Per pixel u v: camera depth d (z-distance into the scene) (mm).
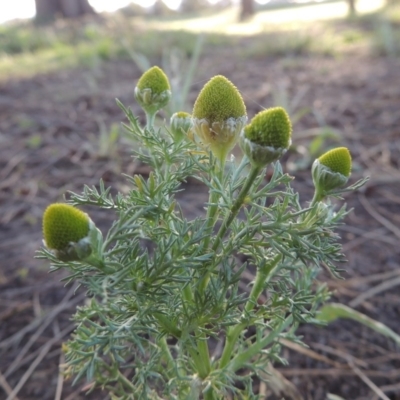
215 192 59
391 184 183
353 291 130
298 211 58
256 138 52
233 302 61
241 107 60
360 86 323
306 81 348
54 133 260
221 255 61
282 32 672
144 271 58
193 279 64
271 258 65
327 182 61
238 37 659
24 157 226
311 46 498
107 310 63
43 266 146
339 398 96
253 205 57
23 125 274
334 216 63
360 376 105
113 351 56
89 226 52
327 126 244
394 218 162
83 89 358
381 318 121
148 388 67
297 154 208
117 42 577
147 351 81
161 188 59
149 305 58
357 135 230
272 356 73
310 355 110
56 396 103
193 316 62
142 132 66
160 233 61
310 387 103
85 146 226
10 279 141
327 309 107
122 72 426
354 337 115
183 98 197
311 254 59
